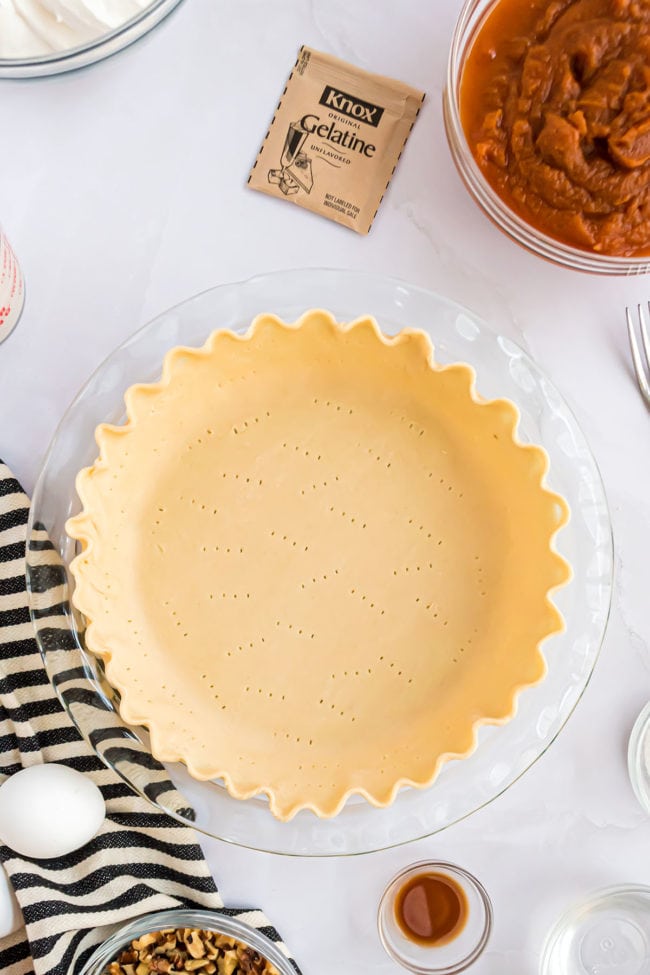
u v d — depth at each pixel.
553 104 0.86
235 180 0.93
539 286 0.93
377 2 0.92
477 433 0.88
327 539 0.90
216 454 0.90
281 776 0.89
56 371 0.93
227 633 0.90
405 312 0.91
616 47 0.85
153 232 0.93
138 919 0.94
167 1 0.88
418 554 0.90
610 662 0.94
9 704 0.92
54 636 0.90
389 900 0.94
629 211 0.86
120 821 0.93
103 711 0.90
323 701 0.90
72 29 0.88
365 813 0.91
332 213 0.93
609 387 0.93
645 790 0.93
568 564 0.86
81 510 0.90
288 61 0.92
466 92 0.88
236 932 0.93
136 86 0.93
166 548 0.89
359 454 0.90
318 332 0.87
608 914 0.95
